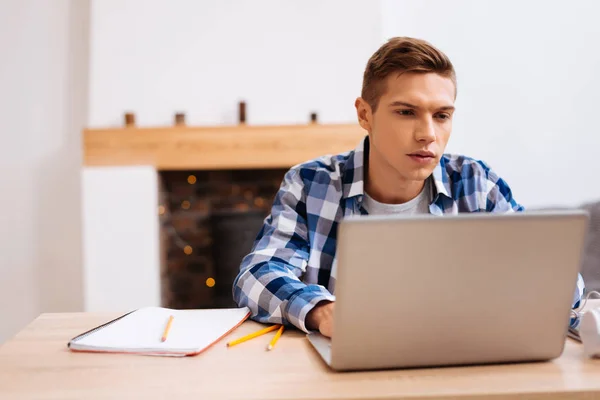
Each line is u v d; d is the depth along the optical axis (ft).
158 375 2.36
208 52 10.27
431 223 2.22
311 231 4.13
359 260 2.23
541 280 2.35
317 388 2.18
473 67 10.83
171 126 9.74
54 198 10.46
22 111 10.42
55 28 10.43
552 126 10.91
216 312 3.33
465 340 2.38
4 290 10.43
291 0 10.34
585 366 2.42
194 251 10.83
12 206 10.43
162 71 10.22
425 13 10.77
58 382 2.30
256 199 10.83
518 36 10.83
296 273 3.77
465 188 4.33
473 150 10.89
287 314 3.05
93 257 9.66
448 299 2.31
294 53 10.30
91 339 2.79
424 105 3.35
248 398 2.09
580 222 2.31
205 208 10.82
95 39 10.15
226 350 2.70
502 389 2.15
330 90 10.30
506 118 10.89
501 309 2.36
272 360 2.54
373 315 2.29
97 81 10.15
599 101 10.89
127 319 3.14
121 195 9.68
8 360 2.60
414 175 3.50
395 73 3.40
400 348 2.35
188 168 9.70
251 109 10.27
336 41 10.30
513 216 2.27
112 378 2.33
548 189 10.96
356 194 4.09
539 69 10.87
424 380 2.26
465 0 10.78
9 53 10.39
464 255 2.27
